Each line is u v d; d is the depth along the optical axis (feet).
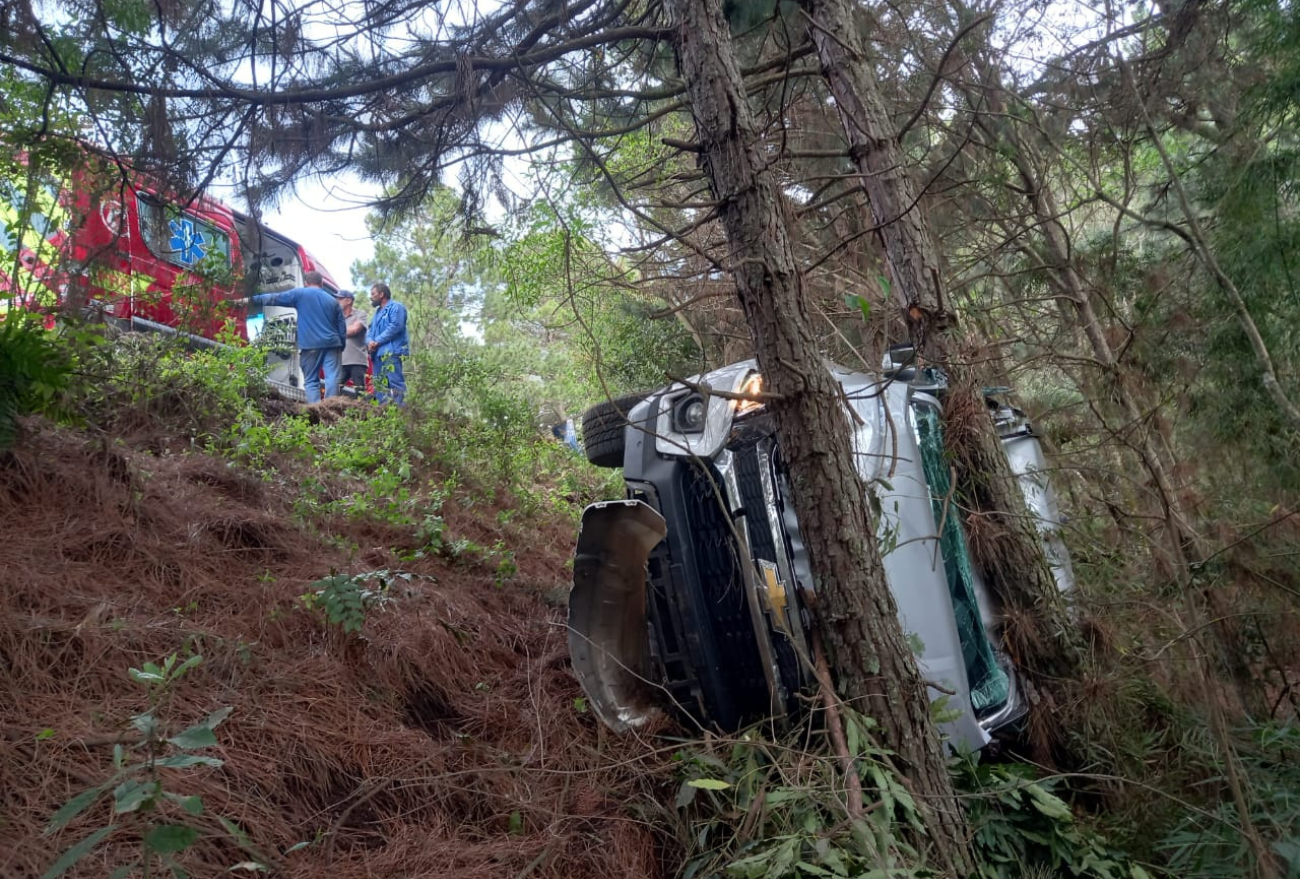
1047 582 14.93
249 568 13.99
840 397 11.75
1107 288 21.29
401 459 22.85
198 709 10.34
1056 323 23.53
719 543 12.86
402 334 29.94
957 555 14.38
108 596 11.70
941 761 10.66
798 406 10.94
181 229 14.98
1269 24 19.90
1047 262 21.93
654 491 13.06
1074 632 14.71
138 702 10.11
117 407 18.08
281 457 20.01
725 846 10.08
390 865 9.45
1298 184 20.20
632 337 32.76
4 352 12.83
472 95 14.33
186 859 8.25
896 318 20.30
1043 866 10.89
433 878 9.36
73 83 12.97
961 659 12.46
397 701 12.42
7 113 13.00
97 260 14.21
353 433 23.71
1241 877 10.50
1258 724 13.57
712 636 12.66
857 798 9.46
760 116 18.24
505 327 55.67
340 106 14.94
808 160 22.16
